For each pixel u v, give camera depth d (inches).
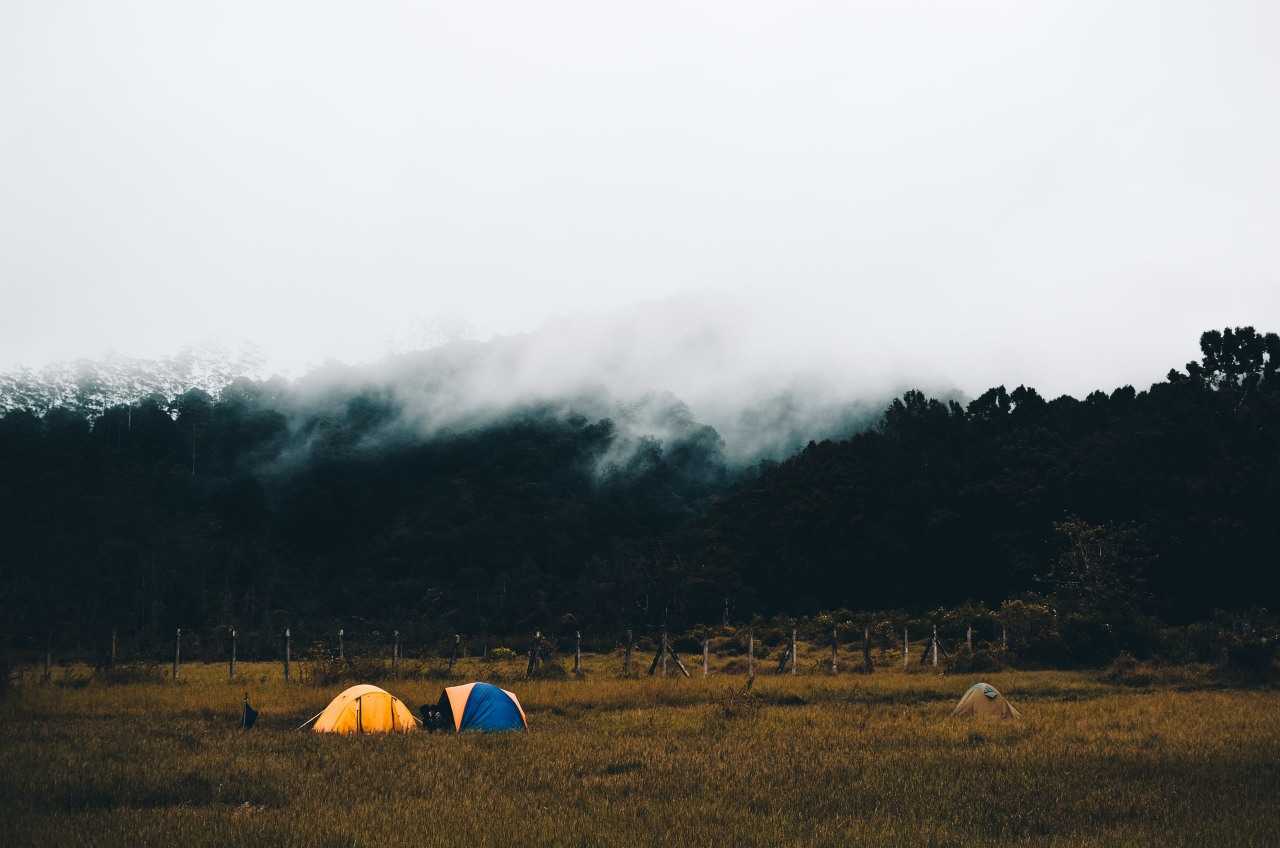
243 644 2244.1
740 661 1641.2
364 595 3553.2
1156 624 1672.0
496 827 464.1
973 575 3011.8
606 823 476.4
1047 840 448.1
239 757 654.5
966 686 1213.1
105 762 629.0
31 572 2962.6
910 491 3147.1
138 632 2385.6
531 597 3366.1
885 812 501.0
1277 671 1312.7
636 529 4714.6
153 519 3567.9
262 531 4190.5
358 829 460.1
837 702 1093.8
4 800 519.2
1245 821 474.0
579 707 1020.5
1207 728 815.1
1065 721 870.4
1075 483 2812.5
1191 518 2440.9
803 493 3339.1
